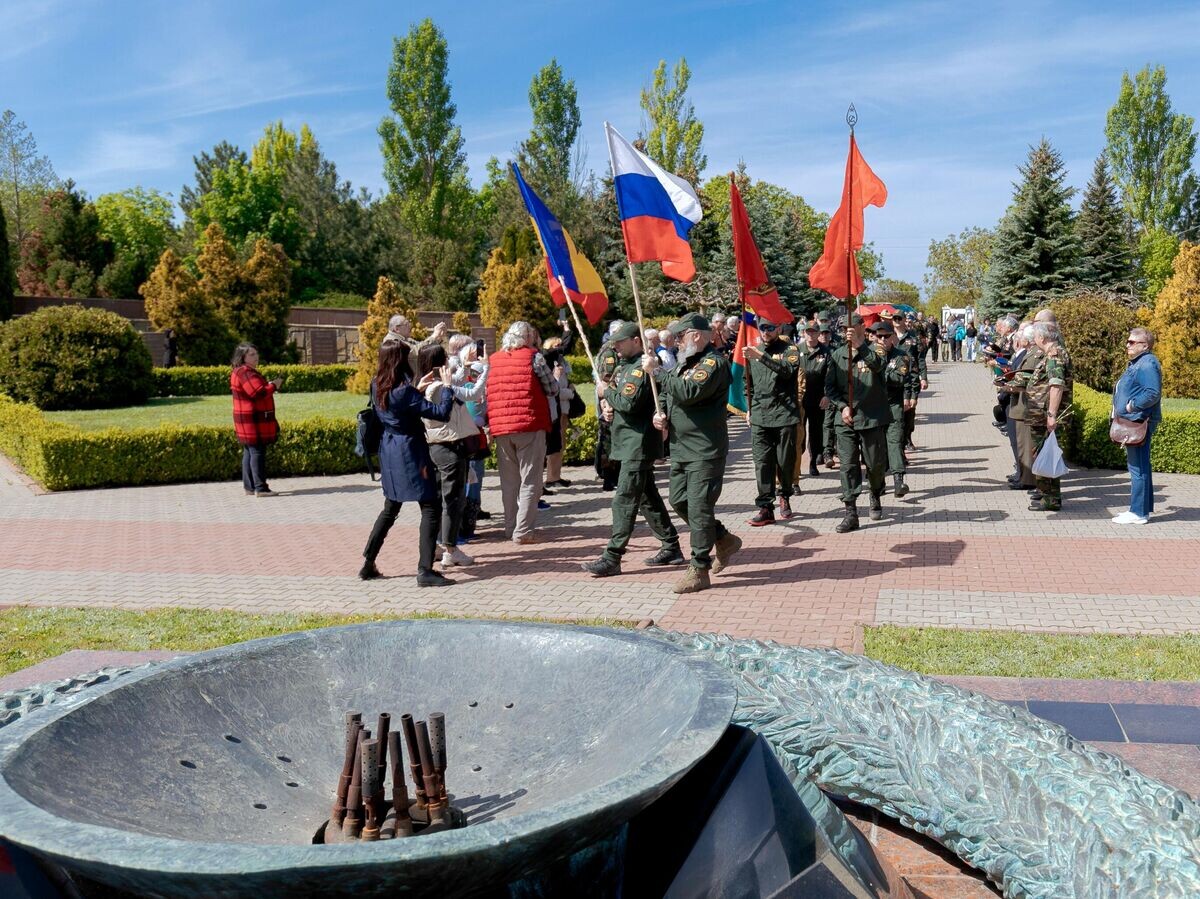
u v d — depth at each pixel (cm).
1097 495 1112
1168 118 5919
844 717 294
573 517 1046
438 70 5672
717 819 223
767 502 980
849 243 923
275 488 1312
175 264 3011
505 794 236
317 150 6072
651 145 4744
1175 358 2228
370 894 167
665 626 634
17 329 2212
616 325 814
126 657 547
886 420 945
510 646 279
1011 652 553
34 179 5794
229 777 238
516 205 4900
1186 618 625
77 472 1298
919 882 277
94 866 165
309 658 276
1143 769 371
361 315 4266
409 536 974
